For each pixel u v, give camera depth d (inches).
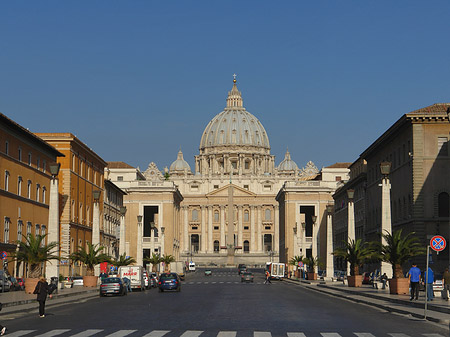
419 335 1005.8
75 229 4018.2
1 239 2901.1
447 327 1133.7
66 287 2741.1
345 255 2755.9
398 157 3619.6
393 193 3718.0
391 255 2021.4
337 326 1146.0
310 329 1091.9
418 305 1547.7
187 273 7386.8
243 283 4217.5
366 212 4690.0
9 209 2997.0
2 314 1454.2
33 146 3378.4
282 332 1043.3
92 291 2546.8
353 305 1743.4
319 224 7583.7
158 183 7549.2
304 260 4505.4
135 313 1459.2
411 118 3250.5
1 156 2906.0
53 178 2229.3
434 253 3169.3
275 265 4992.6
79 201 4143.7
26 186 3255.4
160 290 2743.6
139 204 7485.2
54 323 1217.4
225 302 1892.2
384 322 1226.0
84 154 4301.2
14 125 2989.7
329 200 7593.5
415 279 1667.1
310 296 2276.1
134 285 2810.0
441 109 3329.2
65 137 3882.9
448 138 3250.5
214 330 1072.8
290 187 7603.4
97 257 2876.5
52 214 2219.5
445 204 3225.9
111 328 1111.6
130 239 7436.0
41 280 1381.6
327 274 3624.5
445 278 1753.2
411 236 3228.3
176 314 1419.8
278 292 2652.6
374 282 2522.1
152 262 4904.0
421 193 3235.7
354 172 5438.0
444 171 3235.7
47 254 2223.2
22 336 990.4
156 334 1012.5
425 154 3250.5
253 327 1123.3
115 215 5600.4
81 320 1279.5
